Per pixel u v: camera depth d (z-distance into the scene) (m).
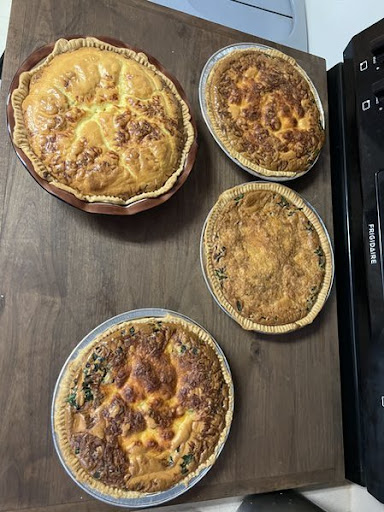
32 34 0.55
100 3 0.60
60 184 0.48
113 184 0.50
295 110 0.64
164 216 0.58
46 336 0.50
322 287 0.62
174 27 0.64
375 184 0.61
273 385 0.60
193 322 0.54
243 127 0.61
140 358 0.50
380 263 0.59
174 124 0.55
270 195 0.62
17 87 0.49
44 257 0.52
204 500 0.54
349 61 0.69
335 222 0.69
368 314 0.60
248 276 0.58
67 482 0.49
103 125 0.51
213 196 0.62
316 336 0.64
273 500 0.57
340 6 0.78
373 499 0.61
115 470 0.46
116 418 0.47
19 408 0.48
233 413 0.57
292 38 0.80
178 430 0.50
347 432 0.63
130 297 0.55
